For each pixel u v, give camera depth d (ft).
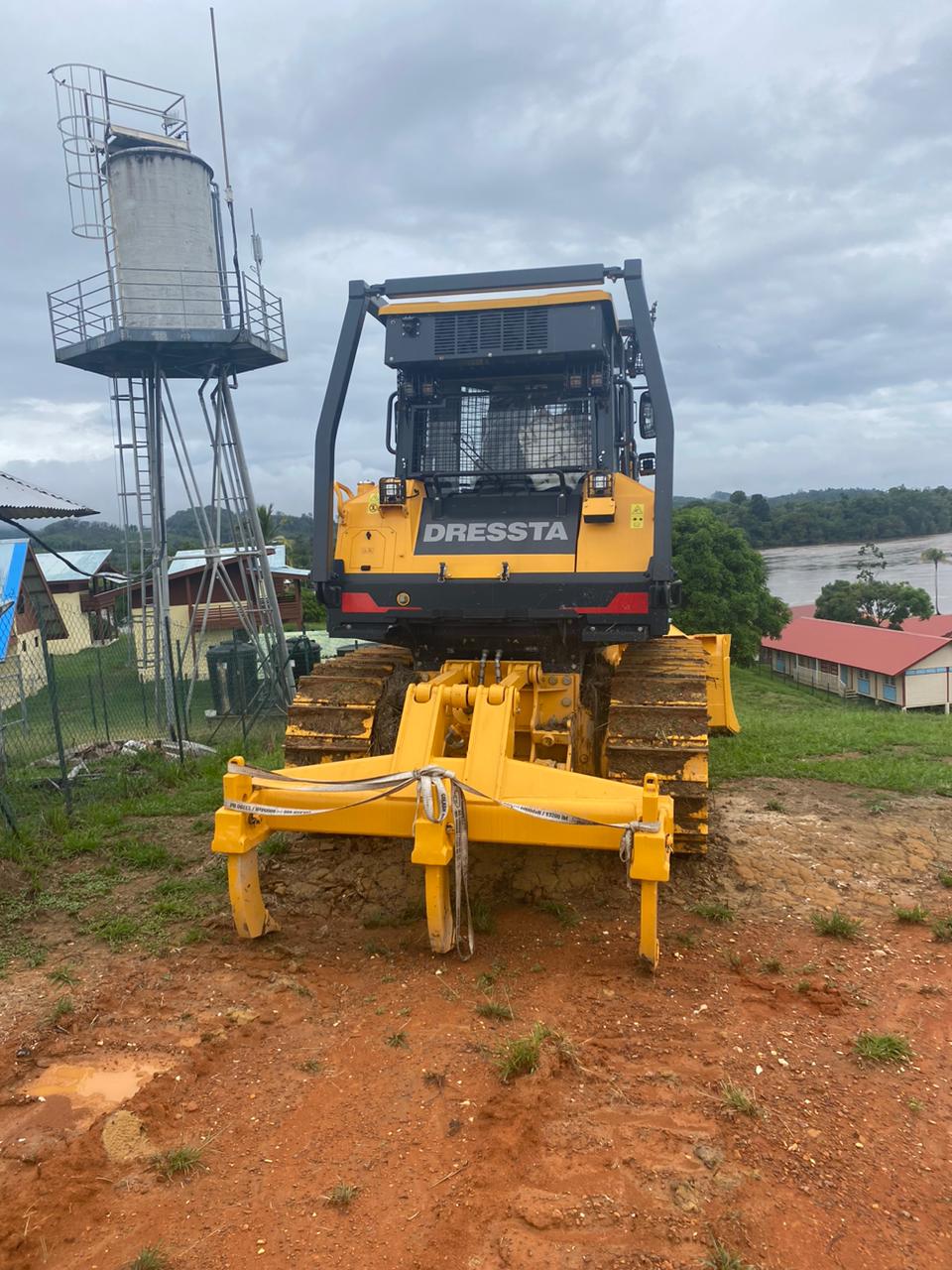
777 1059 13.08
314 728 21.71
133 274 45.57
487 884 19.62
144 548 49.44
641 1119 11.65
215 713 52.54
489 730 16.66
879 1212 10.00
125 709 52.47
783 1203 10.12
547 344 20.68
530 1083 12.34
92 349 46.09
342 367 20.93
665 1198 10.19
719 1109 11.80
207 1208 10.18
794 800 27.78
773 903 19.19
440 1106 11.97
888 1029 13.97
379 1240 9.64
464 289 20.59
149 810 26.76
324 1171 10.77
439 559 20.44
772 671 172.76
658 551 18.84
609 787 15.96
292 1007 14.83
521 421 21.77
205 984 15.65
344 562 21.02
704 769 19.21
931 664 133.18
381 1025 14.14
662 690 20.66
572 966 16.07
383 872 20.34
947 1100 12.11
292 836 23.08
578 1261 9.25
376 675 23.29
